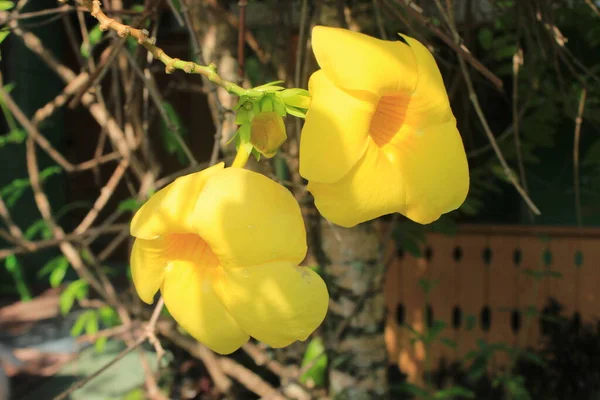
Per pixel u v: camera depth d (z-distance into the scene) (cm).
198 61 59
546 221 164
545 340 143
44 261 252
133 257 48
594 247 141
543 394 138
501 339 147
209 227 43
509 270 146
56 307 213
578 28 103
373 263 77
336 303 79
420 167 47
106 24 46
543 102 100
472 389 139
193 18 77
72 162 263
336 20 71
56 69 83
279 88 46
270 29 94
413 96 47
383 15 74
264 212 43
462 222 171
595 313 142
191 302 46
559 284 144
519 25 73
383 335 79
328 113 44
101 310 102
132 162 87
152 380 102
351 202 44
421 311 150
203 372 133
